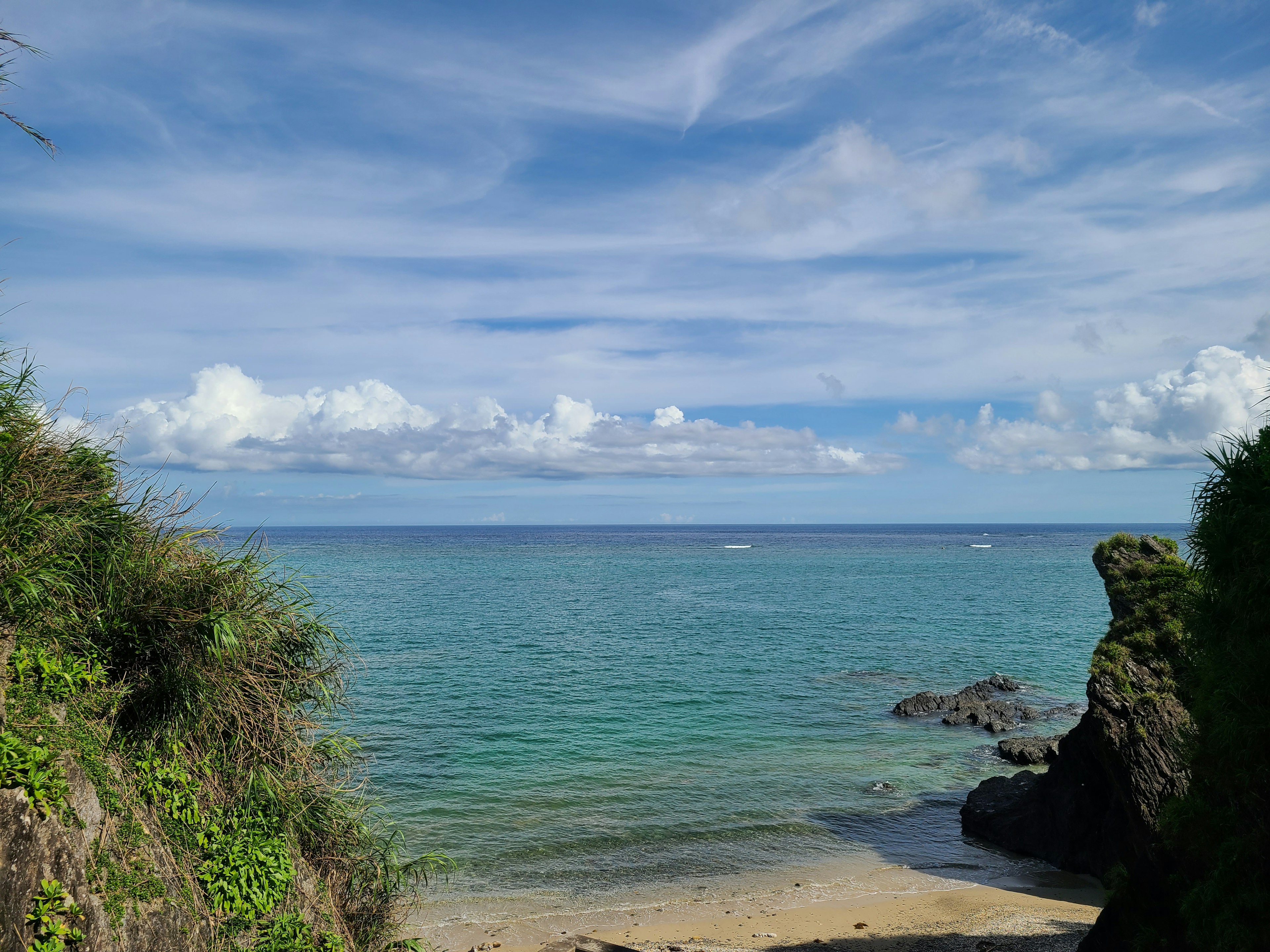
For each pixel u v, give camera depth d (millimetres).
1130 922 9906
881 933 14203
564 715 30625
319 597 74250
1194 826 7773
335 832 8297
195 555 7281
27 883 4875
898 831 19719
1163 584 16578
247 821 7070
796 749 26719
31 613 5812
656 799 21594
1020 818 18656
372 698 32656
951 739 28203
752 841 18984
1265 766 6852
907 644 49125
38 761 5180
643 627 55781
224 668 7000
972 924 14531
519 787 22344
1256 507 6832
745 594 81625
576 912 15258
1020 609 68125
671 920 14906
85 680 6109
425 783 22531
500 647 46625
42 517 5953
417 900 10844
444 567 123062
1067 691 36312
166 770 6523
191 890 6293
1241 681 6863
